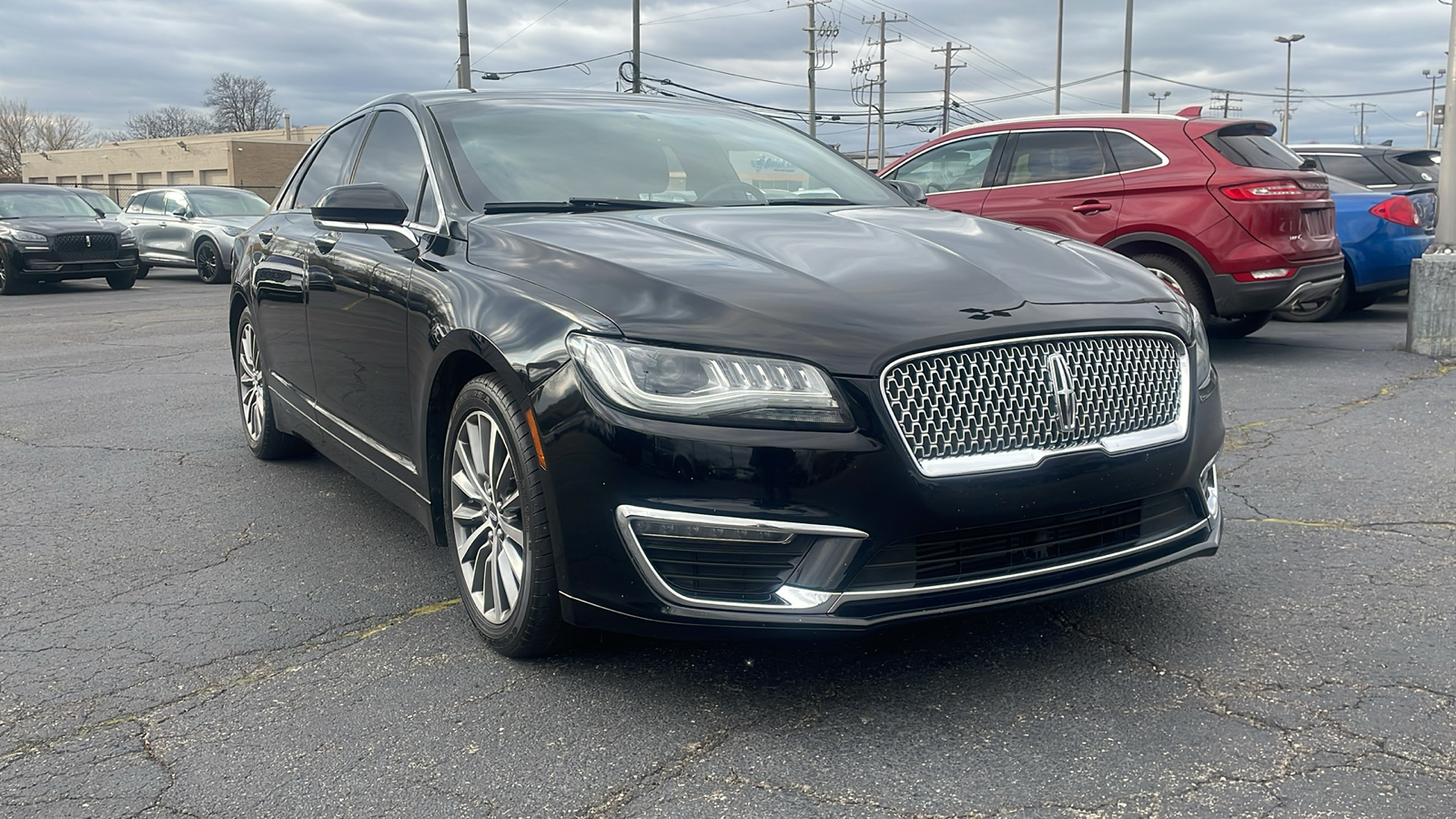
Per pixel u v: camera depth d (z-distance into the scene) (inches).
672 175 157.9
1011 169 328.5
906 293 109.1
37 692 115.8
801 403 100.3
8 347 397.1
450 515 130.8
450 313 125.1
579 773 97.5
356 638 128.7
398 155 167.6
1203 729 102.0
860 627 101.0
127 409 271.4
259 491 193.3
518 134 160.1
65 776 98.8
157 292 677.9
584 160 156.8
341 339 160.2
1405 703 105.9
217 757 101.7
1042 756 98.0
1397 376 280.7
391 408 144.9
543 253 123.5
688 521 101.0
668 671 117.6
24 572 152.9
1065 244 133.6
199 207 765.9
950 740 101.4
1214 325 358.3
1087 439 108.6
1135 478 109.7
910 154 359.9
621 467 102.8
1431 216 406.6
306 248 176.4
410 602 140.1
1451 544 152.3
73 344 403.9
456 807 92.4
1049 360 107.0
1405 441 211.3
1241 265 286.4
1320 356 316.2
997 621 128.6
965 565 105.3
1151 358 113.9
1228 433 222.4
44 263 661.3
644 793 94.0
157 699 113.8
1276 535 158.1
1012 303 109.2
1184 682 111.9
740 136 175.8
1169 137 300.0
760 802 92.0
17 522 176.4
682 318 105.3
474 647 125.3
